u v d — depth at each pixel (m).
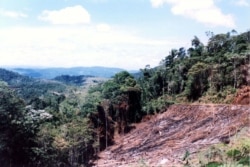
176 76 120.81
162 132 95.44
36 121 70.38
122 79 113.62
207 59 116.25
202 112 95.12
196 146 74.94
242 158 50.94
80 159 82.94
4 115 64.19
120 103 106.94
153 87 124.19
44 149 70.94
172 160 70.94
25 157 68.06
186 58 130.25
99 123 99.56
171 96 118.31
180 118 99.00
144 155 82.56
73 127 82.19
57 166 74.50
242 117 82.44
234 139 65.81
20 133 66.25
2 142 63.19
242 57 104.19
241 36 128.75
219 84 105.19
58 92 159.00
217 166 46.91
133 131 103.38
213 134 79.94
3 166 65.19
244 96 95.38
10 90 67.00
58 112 91.56
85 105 100.81
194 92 110.50
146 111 110.50
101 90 118.56
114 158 86.38
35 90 155.62
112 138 100.69
